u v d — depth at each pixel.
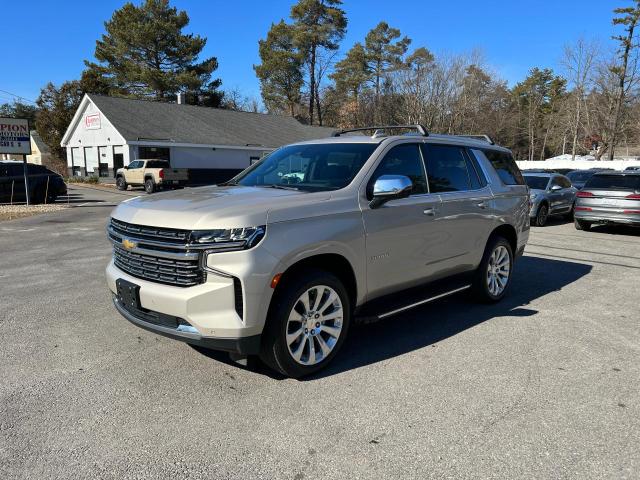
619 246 10.73
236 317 3.52
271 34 55.78
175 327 3.68
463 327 5.28
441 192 5.17
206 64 48.66
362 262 4.25
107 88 46.81
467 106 49.53
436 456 2.99
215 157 34.72
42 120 44.41
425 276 4.98
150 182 26.28
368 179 4.42
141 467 2.87
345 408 3.55
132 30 44.56
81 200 21.75
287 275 3.85
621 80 44.38
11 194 18.92
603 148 47.59
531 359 4.44
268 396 3.72
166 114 35.66
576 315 5.72
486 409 3.55
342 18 54.66
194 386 3.87
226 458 2.96
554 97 69.88
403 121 49.94
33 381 3.94
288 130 42.44
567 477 2.81
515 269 8.23
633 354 4.58
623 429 3.30
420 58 49.50
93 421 3.36
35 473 2.81
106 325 5.23
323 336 4.15
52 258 8.80
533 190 14.46
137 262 3.94
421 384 3.93
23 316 5.52
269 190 4.39
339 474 2.82
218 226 3.48
